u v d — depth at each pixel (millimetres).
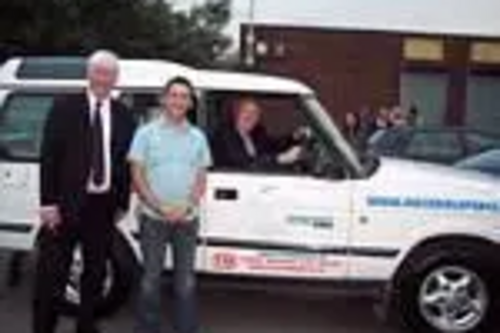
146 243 8461
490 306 9148
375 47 37219
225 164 9164
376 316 10117
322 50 36875
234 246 9133
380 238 9102
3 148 9531
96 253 8203
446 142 17828
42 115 9469
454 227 9133
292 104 9305
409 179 9164
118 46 27609
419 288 9109
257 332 9453
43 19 24938
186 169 8398
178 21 32750
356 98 37188
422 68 37531
